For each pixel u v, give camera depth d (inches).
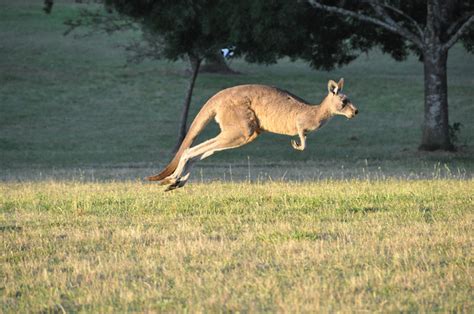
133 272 382.9
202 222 526.9
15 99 1809.8
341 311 307.4
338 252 414.3
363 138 1518.2
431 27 1173.7
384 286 345.4
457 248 427.2
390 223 509.7
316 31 1251.2
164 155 1330.0
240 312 311.4
